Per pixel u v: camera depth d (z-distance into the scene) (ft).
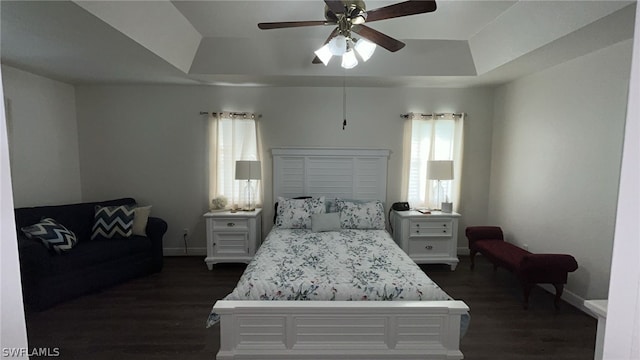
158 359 7.04
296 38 10.57
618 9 6.35
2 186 1.99
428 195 13.79
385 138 13.89
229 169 13.67
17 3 6.08
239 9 8.57
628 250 2.01
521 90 11.93
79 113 13.37
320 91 13.67
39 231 9.39
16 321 2.07
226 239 12.64
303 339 6.45
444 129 13.66
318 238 10.74
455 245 12.71
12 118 10.70
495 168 13.69
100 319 8.68
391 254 9.08
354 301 6.70
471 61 11.24
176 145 13.71
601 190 8.64
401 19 9.02
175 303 9.65
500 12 8.54
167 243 14.05
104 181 13.67
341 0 5.57
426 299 6.83
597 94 8.71
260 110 13.73
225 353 6.34
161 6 8.02
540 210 10.93
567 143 9.74
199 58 11.08
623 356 2.04
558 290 9.16
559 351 7.31
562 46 8.37
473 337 7.86
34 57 9.45
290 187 13.91
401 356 6.41
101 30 7.41
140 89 13.46
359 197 13.96
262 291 6.85
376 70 11.57
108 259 10.67
